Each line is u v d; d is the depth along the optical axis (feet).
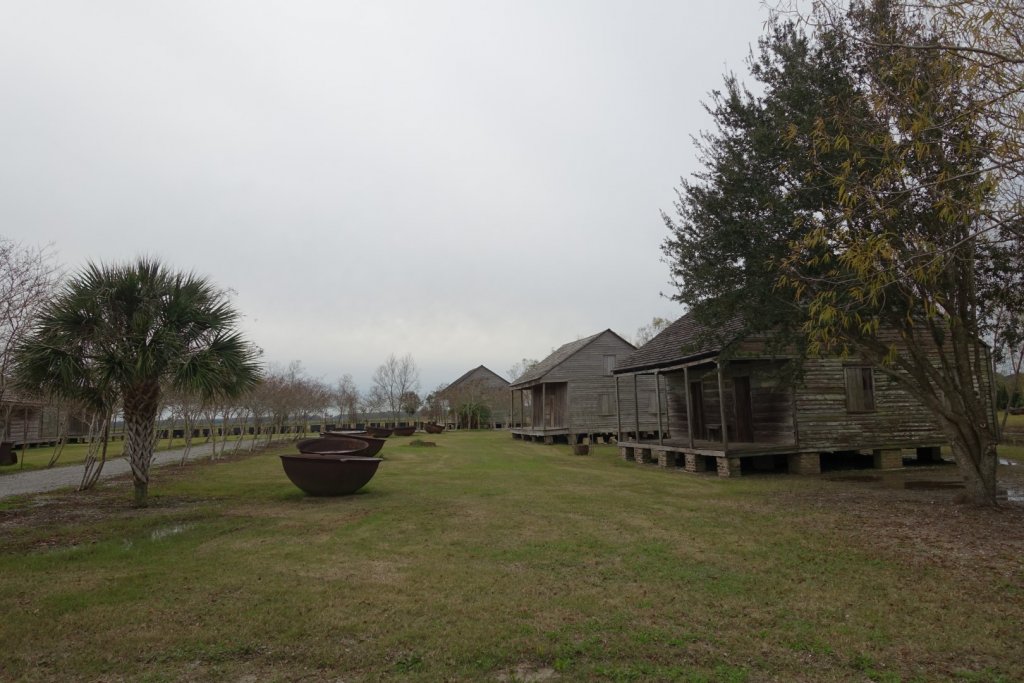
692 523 29.60
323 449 60.49
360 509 34.60
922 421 55.93
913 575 20.36
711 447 54.08
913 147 19.35
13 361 33.63
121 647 14.69
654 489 43.09
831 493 39.24
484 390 191.72
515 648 14.42
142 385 36.88
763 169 34.55
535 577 20.47
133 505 37.01
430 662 13.75
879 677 12.94
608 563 22.27
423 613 16.93
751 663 13.64
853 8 25.63
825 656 14.05
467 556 23.41
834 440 53.57
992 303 31.96
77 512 34.68
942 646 14.57
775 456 59.26
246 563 22.45
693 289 40.63
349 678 13.03
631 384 111.14
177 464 68.39
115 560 22.99
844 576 20.35
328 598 18.25
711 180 37.78
